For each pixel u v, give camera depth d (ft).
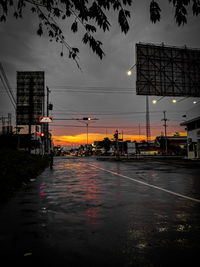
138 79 85.30
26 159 52.34
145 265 9.66
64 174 50.44
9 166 35.12
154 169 62.64
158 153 235.40
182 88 89.66
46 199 23.38
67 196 24.99
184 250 11.14
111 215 17.39
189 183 35.40
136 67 85.56
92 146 442.91
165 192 27.55
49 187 31.60
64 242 12.07
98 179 41.01
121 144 237.45
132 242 12.11
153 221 15.88
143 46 86.69
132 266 9.59
